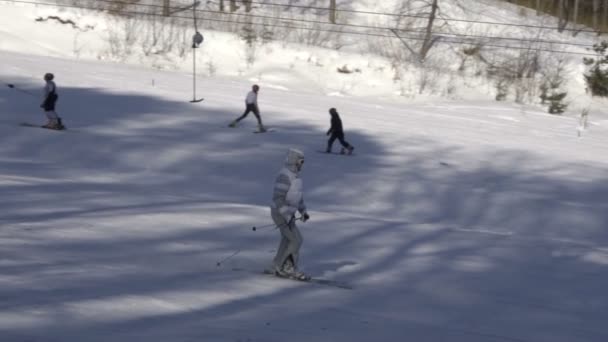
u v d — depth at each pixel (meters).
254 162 22.89
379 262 12.44
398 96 45.41
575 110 46.75
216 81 40.72
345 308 9.23
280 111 31.75
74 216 13.19
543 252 14.78
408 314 9.27
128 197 16.06
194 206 15.69
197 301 8.55
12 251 9.85
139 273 9.66
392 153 26.14
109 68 40.25
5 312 6.91
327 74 47.03
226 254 11.74
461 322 9.12
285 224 10.66
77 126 25.42
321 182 21.16
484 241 15.38
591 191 23.08
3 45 43.56
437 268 12.34
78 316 7.14
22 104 27.97
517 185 23.02
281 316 8.38
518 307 10.23
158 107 29.77
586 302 10.94
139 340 6.58
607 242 17.61
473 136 31.22
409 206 19.64
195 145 24.25
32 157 21.25
